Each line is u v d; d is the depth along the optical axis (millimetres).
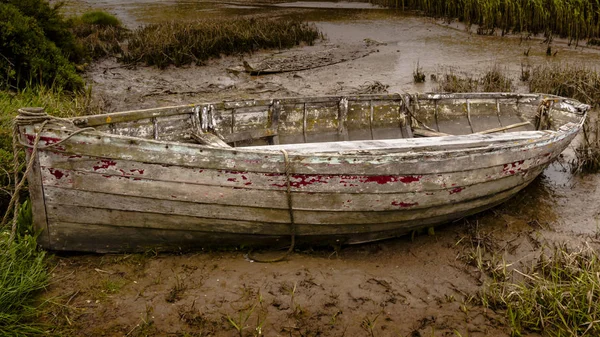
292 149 4742
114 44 12414
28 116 3912
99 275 4195
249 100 5828
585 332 3697
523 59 11391
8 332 3518
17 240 4238
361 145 4965
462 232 5156
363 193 4426
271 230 4461
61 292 3992
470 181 4828
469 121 6727
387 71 10875
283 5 19938
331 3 20125
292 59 11828
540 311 3893
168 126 5277
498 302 4094
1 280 3738
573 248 4840
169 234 4375
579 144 7082
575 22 12539
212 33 12781
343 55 12227
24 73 8219
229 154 4090
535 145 5184
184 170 4082
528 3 13539
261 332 3725
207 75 10781
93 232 4262
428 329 3830
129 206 4164
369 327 3812
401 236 5074
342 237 4715
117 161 4004
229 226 4371
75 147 3939
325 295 4125
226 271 4336
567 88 8859
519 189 5570
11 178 4918
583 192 5914
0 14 8094
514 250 4859
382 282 4328
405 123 6527
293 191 4273
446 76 10133
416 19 16266
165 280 4195
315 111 6230
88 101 7711
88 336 3615
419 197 4641
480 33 13914
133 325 3730
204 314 3869
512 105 6859
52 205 4113
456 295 4219
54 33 10172
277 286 4191
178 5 19906
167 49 11609
